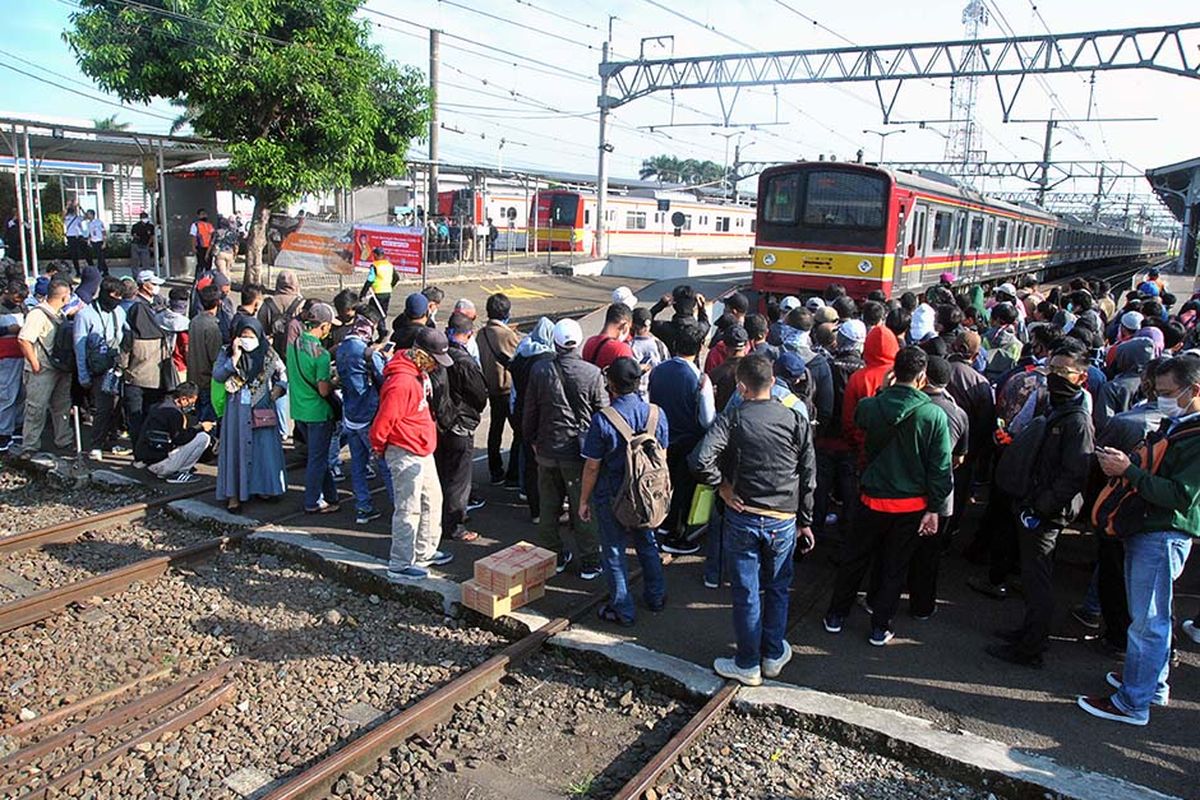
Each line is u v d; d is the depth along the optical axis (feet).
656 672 16.52
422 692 16.42
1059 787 13.15
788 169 49.03
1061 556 22.56
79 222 65.16
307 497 24.21
